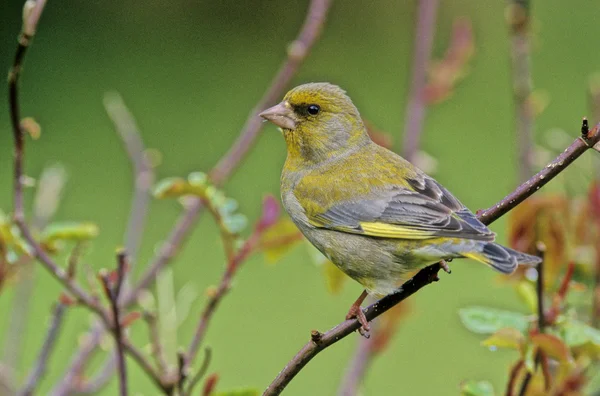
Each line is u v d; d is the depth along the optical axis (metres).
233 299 14.67
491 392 7.02
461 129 19.38
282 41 22.67
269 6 22.77
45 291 13.78
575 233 8.08
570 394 7.43
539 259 6.75
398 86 21.20
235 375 13.50
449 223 7.30
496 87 20.30
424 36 9.52
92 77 21.56
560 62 20.12
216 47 22.67
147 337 11.87
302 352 6.46
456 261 14.91
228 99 21.12
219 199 7.89
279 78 9.09
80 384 8.16
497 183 18.00
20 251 7.42
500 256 6.80
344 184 8.30
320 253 8.70
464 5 19.62
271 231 7.77
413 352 14.04
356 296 15.00
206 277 15.04
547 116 18.64
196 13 23.03
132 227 9.21
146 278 8.55
